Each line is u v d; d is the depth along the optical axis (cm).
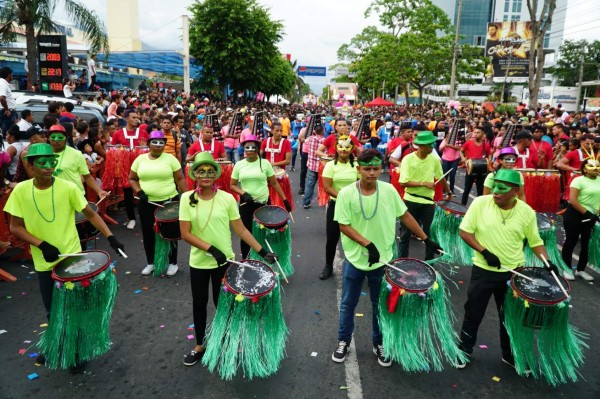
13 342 427
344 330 395
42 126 928
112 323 465
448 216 584
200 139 796
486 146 956
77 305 354
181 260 648
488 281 374
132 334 444
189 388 362
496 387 366
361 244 364
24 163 618
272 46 3322
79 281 349
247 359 358
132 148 785
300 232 795
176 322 469
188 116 1459
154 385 366
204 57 3045
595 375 387
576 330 455
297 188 1181
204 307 392
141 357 405
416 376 380
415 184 561
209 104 2597
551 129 1263
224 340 368
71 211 383
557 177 757
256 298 350
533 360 368
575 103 4112
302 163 1088
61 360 364
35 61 1483
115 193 873
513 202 369
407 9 3878
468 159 931
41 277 374
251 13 3136
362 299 525
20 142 732
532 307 348
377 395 355
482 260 378
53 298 358
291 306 505
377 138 1503
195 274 381
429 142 546
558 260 550
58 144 514
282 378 375
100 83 3012
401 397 353
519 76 5788
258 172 579
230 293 359
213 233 375
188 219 369
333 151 888
